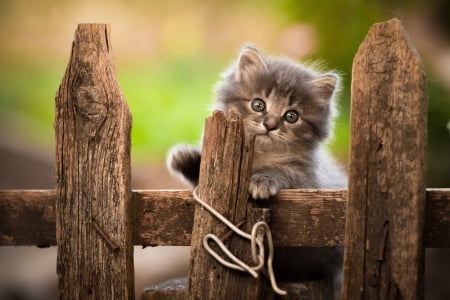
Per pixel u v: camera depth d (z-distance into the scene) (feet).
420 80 10.89
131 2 39.17
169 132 33.91
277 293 12.06
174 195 12.14
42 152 33.86
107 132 12.07
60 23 41.04
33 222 12.67
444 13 29.73
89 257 12.10
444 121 26.14
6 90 39.17
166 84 35.73
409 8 29.66
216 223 11.71
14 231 12.75
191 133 33.91
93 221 12.07
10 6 40.96
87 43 12.25
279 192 11.87
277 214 11.85
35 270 25.40
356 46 27.68
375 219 11.05
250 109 17.31
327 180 17.02
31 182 32.07
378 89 11.07
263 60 17.63
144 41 38.40
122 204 11.99
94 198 12.10
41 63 40.81
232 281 11.62
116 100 12.07
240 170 11.73
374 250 11.04
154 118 34.37
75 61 12.25
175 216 12.14
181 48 36.94
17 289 24.52
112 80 12.14
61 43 41.14
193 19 37.27
